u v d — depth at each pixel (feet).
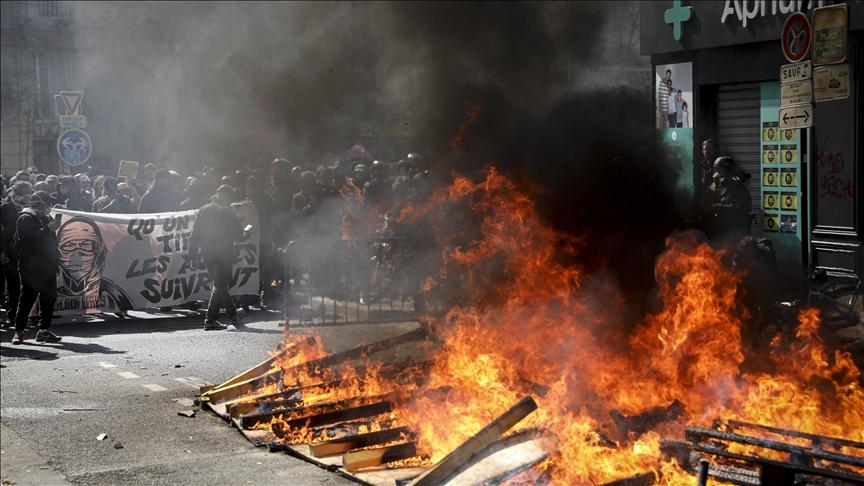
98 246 42.19
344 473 19.38
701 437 17.44
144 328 39.81
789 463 15.53
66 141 60.18
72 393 27.35
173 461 20.65
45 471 20.04
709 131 46.42
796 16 37.50
